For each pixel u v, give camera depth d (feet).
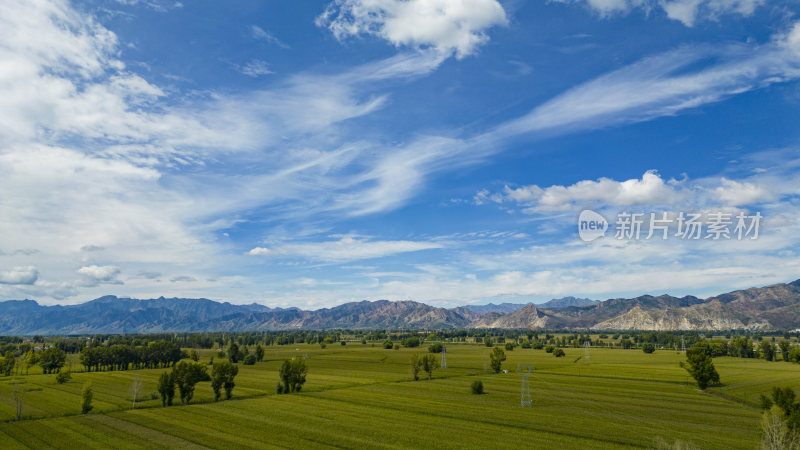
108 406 332.19
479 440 230.48
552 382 453.58
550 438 233.55
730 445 216.33
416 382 462.60
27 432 254.27
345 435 240.73
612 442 225.76
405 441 229.04
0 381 481.46
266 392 399.03
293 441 229.86
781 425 185.06
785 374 484.33
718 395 369.30
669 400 346.13
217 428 258.37
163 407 328.70
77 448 221.25
